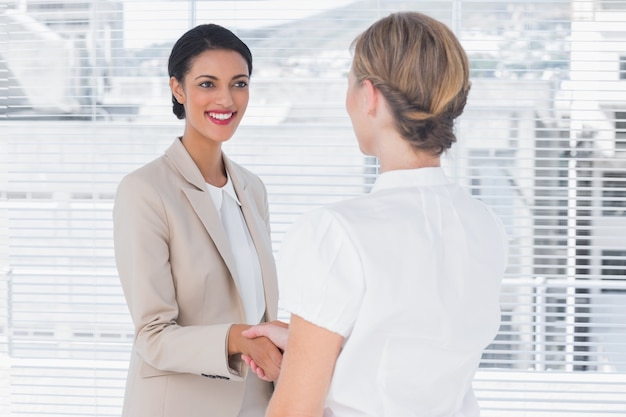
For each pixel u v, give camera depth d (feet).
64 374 9.61
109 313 9.51
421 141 3.76
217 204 6.44
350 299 3.54
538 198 9.32
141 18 9.38
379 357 3.71
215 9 9.34
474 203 4.01
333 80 9.34
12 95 9.50
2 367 9.61
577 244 9.36
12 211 9.55
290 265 3.64
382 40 3.75
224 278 6.18
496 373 9.46
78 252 9.56
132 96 9.43
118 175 9.52
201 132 6.37
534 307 9.41
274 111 9.37
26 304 9.59
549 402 9.41
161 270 5.93
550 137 9.34
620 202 9.34
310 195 9.37
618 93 9.27
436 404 3.90
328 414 3.81
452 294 3.73
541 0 9.21
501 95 9.30
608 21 9.20
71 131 9.48
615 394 9.46
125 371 9.50
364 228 3.61
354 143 9.37
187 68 6.34
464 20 9.25
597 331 9.36
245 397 6.34
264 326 5.48
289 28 9.32
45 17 9.43
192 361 5.71
